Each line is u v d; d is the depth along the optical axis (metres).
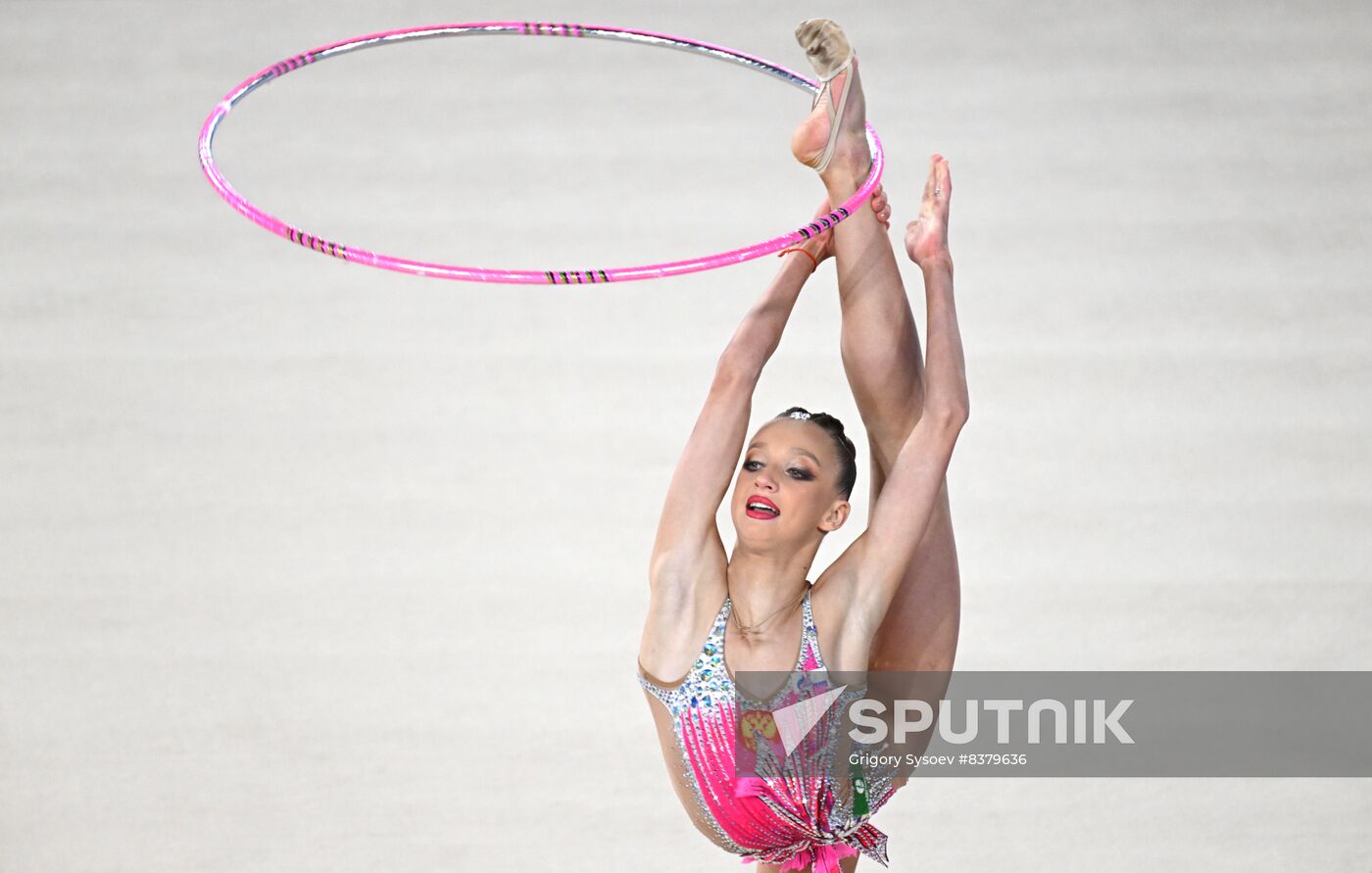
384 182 23.19
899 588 9.85
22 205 22.64
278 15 28.22
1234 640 14.45
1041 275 21.02
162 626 14.76
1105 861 11.83
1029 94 25.67
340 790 12.63
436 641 14.55
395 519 16.36
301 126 24.89
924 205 9.85
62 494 16.81
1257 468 17.28
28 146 24.08
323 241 8.45
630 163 23.75
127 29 27.59
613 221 22.00
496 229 21.81
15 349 19.50
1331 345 19.69
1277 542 16.00
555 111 25.53
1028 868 11.76
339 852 11.88
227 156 23.91
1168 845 11.99
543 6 28.45
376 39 11.84
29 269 21.20
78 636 14.61
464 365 19.23
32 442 17.69
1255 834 12.11
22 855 11.78
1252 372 19.11
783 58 26.48
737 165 23.70
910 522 8.86
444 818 12.30
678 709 8.82
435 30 11.97
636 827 12.27
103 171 23.52
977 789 12.69
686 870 11.77
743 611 8.80
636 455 17.47
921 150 23.77
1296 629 14.63
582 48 27.84
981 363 19.14
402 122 25.08
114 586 15.33
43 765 12.91
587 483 16.95
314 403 18.48
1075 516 16.34
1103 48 27.20
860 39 27.38
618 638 14.60
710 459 8.92
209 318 20.23
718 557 8.92
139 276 21.12
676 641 8.79
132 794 12.56
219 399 18.56
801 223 21.83
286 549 15.91
